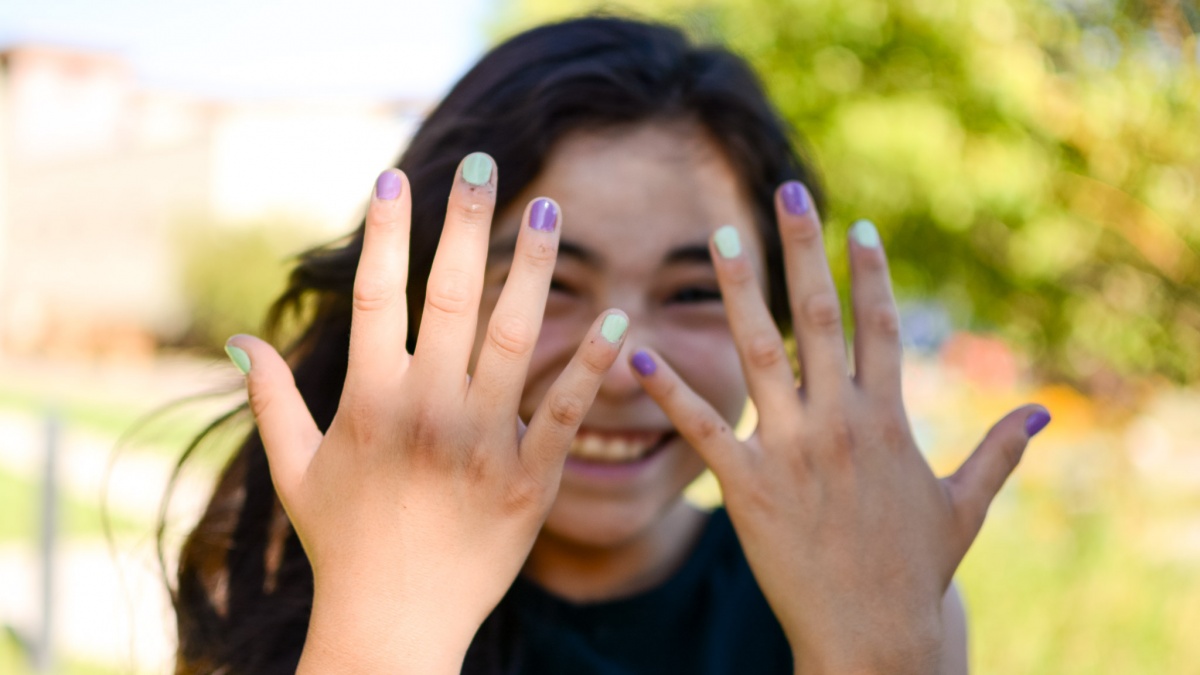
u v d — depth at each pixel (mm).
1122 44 3943
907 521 1055
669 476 1242
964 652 1234
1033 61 3889
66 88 32438
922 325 5152
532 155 1172
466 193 932
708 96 1254
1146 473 4336
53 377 19781
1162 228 4023
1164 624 2926
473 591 918
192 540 1475
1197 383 4703
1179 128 3857
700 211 1211
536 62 1263
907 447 1081
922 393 5016
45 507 3988
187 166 23984
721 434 1075
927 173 3801
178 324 22688
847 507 1055
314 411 1449
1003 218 4066
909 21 3900
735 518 1072
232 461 1501
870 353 1108
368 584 901
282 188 23734
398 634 894
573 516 1199
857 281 1133
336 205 23797
